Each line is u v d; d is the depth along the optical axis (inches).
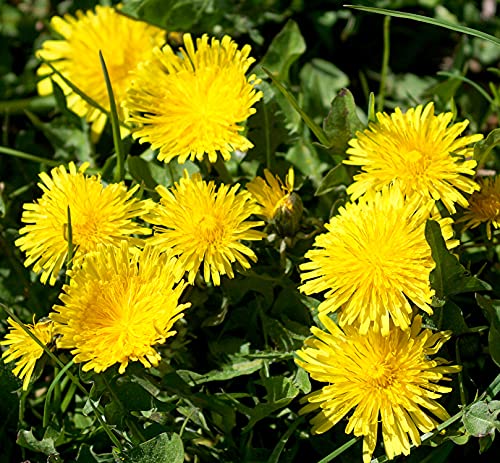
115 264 22.3
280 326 23.0
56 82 25.2
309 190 24.3
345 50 26.5
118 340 21.9
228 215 22.5
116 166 24.0
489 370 22.9
